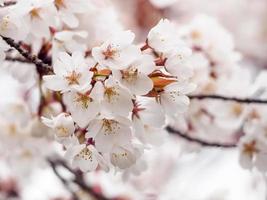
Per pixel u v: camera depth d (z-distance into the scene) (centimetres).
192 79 89
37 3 74
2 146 100
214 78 91
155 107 70
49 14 76
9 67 82
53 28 79
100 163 70
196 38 92
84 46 81
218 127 93
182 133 90
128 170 83
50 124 70
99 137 70
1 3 71
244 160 86
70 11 77
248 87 92
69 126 69
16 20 73
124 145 70
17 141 98
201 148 93
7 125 98
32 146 99
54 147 101
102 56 68
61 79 69
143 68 68
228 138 96
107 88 68
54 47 79
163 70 70
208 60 91
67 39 79
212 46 92
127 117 69
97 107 68
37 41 79
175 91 70
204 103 91
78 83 68
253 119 91
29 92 92
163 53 70
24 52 72
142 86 68
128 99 68
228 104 92
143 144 72
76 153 70
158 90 70
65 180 101
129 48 68
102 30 86
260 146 86
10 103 93
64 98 72
